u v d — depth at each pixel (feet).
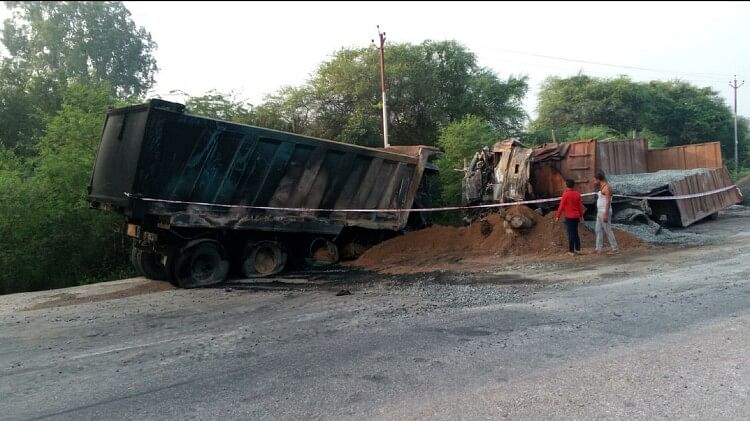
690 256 34.30
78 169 41.09
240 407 13.97
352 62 86.43
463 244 40.75
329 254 40.32
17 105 61.67
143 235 33.27
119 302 29.66
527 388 14.38
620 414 12.69
